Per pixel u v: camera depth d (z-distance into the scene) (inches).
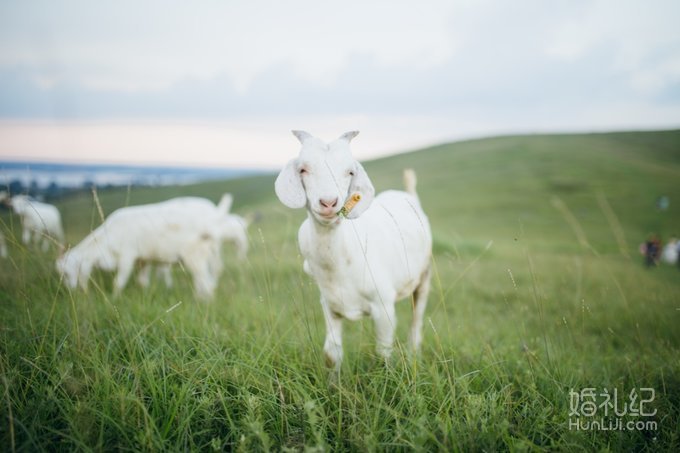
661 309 217.9
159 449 86.7
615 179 1470.2
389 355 125.8
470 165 1879.9
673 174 1567.4
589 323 216.4
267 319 155.8
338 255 119.1
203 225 260.7
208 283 253.0
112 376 105.3
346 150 112.2
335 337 129.4
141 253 251.6
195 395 107.5
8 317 143.3
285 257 292.7
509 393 107.3
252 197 1673.2
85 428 89.3
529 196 1321.4
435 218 1147.3
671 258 570.3
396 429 94.1
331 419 102.0
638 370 142.3
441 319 207.0
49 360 115.6
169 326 141.4
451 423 94.8
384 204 157.4
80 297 164.9
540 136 2586.1
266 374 110.7
